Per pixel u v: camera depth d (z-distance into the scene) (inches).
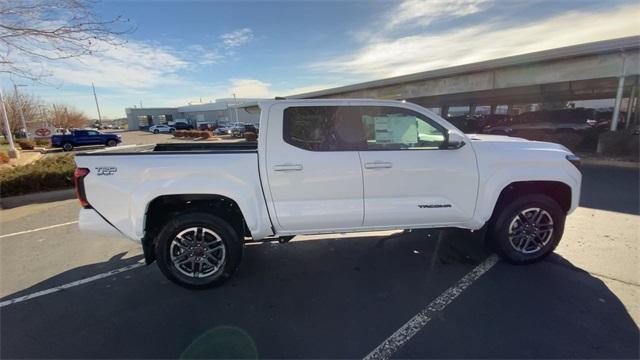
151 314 115.6
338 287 129.5
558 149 142.6
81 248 179.9
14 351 99.0
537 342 94.7
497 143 139.6
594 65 504.1
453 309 111.9
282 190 126.3
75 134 1109.1
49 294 131.2
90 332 106.7
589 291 119.6
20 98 1523.1
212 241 129.8
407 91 852.6
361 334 101.4
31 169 337.4
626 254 148.6
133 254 170.2
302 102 128.6
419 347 94.6
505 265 141.6
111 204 122.8
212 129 2012.8
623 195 254.2
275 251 165.5
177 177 123.0
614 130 475.8
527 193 141.5
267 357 92.9
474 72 674.8
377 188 129.9
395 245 167.9
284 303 119.6
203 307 118.8
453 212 135.5
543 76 572.4
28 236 203.6
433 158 131.6
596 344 93.2
